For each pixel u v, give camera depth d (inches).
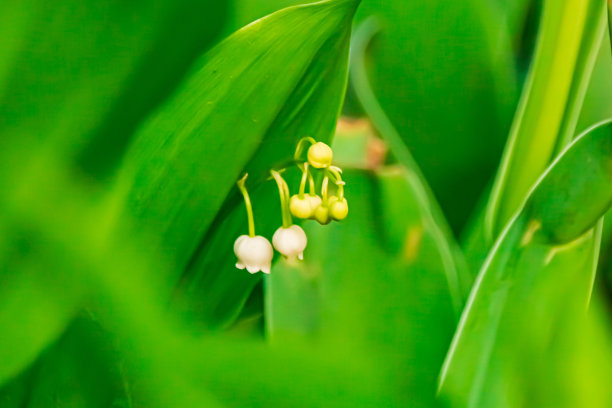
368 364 15.4
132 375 14.9
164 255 16.6
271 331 16.7
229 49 16.0
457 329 16.5
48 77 16.0
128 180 16.1
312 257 17.0
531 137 17.2
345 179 17.1
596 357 16.2
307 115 16.6
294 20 16.0
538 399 16.2
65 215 15.4
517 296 16.5
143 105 16.2
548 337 16.4
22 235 15.2
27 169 15.6
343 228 17.0
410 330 16.7
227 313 17.1
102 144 16.0
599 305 16.6
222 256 17.0
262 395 14.9
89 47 16.0
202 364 14.9
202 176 16.5
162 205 16.4
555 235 16.5
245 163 16.6
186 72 16.2
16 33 15.8
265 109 16.4
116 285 15.0
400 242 17.0
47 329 15.2
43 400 15.3
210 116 16.3
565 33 17.0
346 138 17.2
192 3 16.2
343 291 16.8
